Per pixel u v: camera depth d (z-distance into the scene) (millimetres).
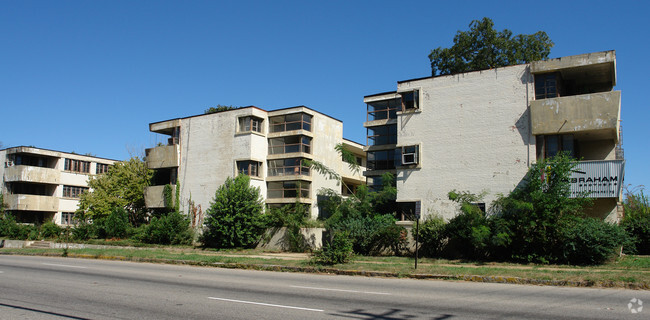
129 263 22828
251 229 32156
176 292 12141
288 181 38719
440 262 21562
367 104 37938
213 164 39250
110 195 43844
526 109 26094
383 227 26016
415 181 29062
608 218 23703
